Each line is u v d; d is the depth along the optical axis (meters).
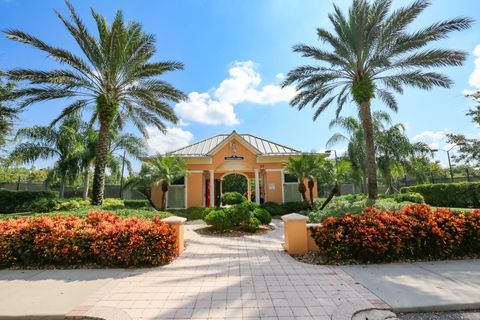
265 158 19.20
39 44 11.53
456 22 11.74
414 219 6.80
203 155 18.91
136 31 14.36
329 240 6.62
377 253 6.28
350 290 4.74
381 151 23.28
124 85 14.62
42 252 6.39
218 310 4.08
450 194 18.62
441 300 4.23
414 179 26.02
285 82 15.72
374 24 12.82
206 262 6.73
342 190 28.95
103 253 6.35
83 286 5.10
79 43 13.17
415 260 6.51
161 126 16.50
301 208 17.09
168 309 4.12
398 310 4.04
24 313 4.04
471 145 16.97
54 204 14.78
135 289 4.94
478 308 4.09
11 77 11.93
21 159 17.53
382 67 13.71
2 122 15.81
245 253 7.66
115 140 20.48
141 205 17.02
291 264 6.46
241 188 42.62
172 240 6.74
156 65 14.02
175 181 19.11
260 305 4.23
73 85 13.27
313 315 3.89
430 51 12.63
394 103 15.74
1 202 15.79
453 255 6.71
